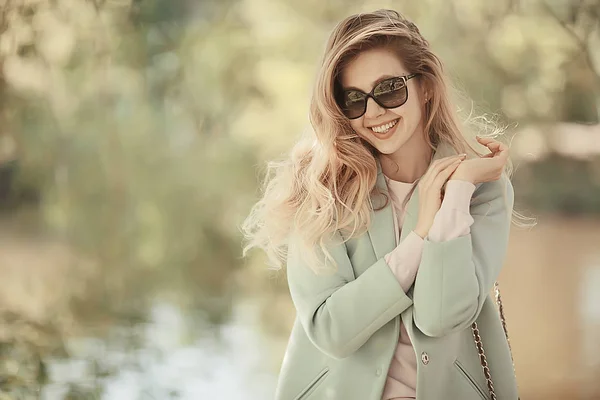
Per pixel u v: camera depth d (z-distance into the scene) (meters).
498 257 3.17
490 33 15.38
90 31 11.63
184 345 8.99
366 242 3.22
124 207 15.29
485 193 3.25
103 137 14.93
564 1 14.18
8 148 13.37
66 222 15.23
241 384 7.43
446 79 3.31
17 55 7.86
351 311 3.04
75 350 7.44
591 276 13.68
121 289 13.27
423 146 3.36
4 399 5.56
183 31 15.74
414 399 3.14
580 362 8.65
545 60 15.48
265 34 15.88
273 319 11.05
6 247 17.52
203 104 15.89
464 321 3.01
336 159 3.23
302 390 3.22
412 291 3.10
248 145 15.49
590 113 16.78
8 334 6.17
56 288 12.80
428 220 3.08
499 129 3.72
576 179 20.42
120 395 6.37
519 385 7.92
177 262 14.97
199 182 15.34
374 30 3.14
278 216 3.34
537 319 10.66
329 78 3.17
